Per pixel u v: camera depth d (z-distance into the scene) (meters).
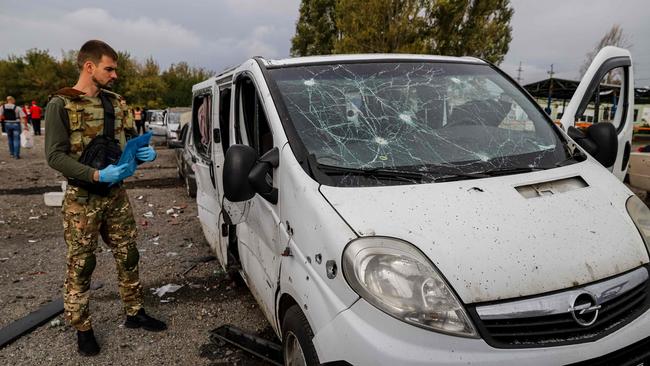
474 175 2.54
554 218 2.21
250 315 4.02
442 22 14.23
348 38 14.57
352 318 1.99
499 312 1.88
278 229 2.66
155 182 11.02
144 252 5.72
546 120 3.23
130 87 51.31
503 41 15.11
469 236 2.06
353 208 2.21
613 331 1.99
